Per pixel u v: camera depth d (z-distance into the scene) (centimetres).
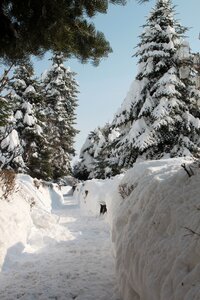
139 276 371
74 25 521
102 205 1286
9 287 500
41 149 2534
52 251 712
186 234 327
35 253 692
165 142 1750
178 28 1853
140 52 1809
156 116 1612
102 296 450
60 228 927
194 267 282
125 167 1802
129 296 397
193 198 379
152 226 412
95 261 617
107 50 576
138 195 575
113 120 1900
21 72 2542
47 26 475
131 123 1877
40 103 2628
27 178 1773
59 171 3538
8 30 481
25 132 2395
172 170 575
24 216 816
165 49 1727
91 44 555
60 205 2030
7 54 519
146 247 389
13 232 693
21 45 500
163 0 1864
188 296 253
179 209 379
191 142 1669
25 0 445
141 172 798
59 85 3816
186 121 1670
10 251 637
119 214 608
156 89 1745
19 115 2381
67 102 3975
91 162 4406
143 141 1630
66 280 519
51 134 3531
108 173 2988
